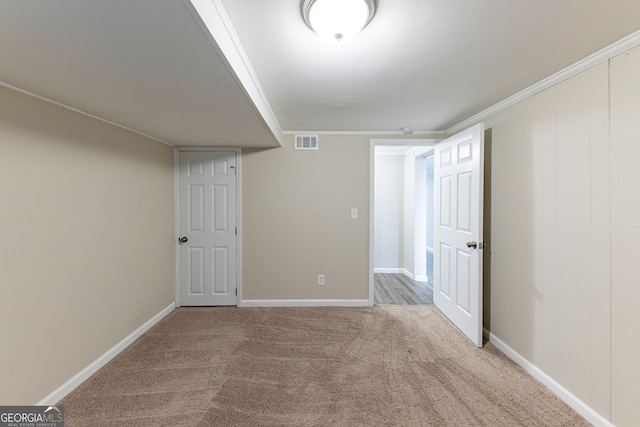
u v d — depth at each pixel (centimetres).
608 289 147
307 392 179
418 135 327
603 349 150
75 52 114
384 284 425
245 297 332
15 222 148
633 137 136
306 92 208
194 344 240
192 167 327
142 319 261
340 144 329
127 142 240
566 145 172
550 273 184
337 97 218
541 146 191
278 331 265
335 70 172
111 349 218
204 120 213
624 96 139
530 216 201
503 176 229
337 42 127
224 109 187
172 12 88
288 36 136
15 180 148
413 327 274
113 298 221
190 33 101
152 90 154
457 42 142
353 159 329
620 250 142
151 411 162
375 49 148
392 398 174
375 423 154
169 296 313
